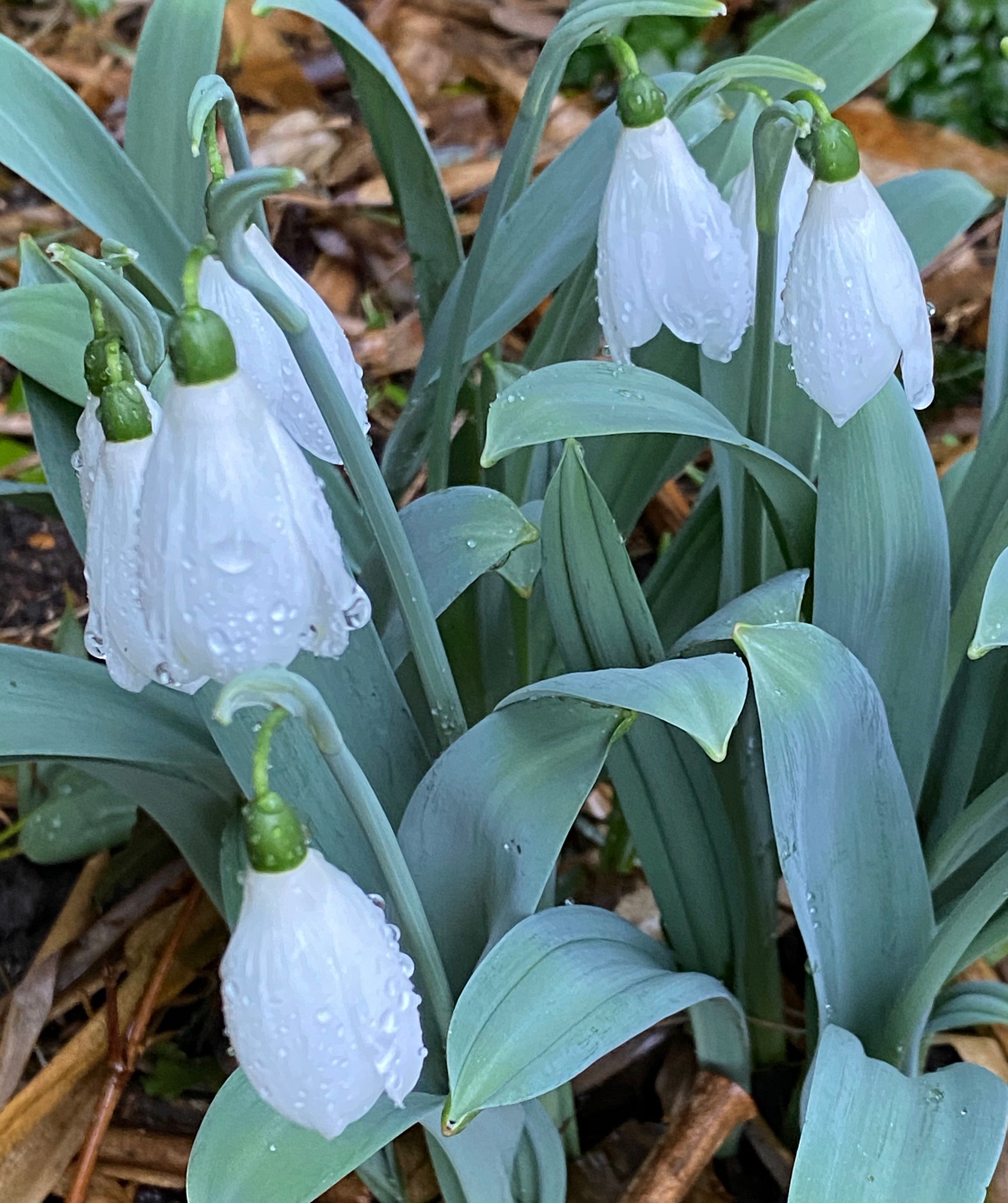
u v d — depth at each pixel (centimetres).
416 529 25
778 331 23
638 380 22
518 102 65
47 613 45
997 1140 20
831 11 29
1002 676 27
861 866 24
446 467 28
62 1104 32
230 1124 20
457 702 24
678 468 29
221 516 16
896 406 23
